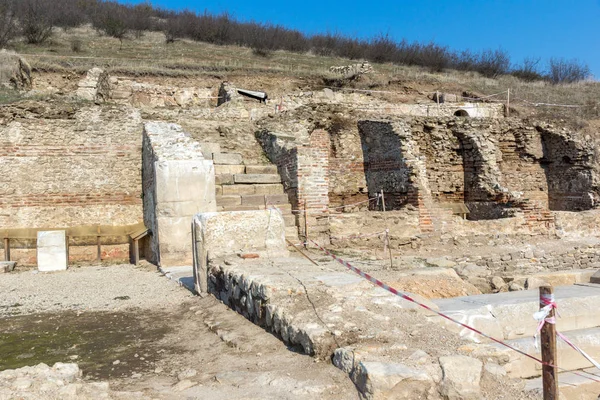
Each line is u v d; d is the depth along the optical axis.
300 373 3.73
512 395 3.48
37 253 10.65
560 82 36.78
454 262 10.03
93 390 3.54
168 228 9.84
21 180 11.74
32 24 31.11
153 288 8.10
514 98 24.56
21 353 4.91
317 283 5.12
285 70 27.19
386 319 4.35
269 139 12.91
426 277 7.34
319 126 14.34
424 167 13.13
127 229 11.84
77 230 11.64
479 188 14.74
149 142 11.16
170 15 43.00
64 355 4.82
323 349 3.92
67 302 7.28
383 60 40.09
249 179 11.66
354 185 14.42
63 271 10.44
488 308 5.18
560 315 5.50
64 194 12.00
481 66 39.75
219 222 7.06
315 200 11.06
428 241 11.48
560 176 16.50
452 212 13.05
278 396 3.40
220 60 30.45
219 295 6.49
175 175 9.90
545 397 3.48
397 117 14.96
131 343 5.16
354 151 14.56
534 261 11.59
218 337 5.14
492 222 12.30
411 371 3.33
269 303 4.88
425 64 39.22
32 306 7.08
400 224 11.47
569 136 16.19
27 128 11.87
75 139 12.16
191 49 34.06
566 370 5.03
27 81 20.83
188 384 3.81
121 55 29.22
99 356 4.76
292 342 4.35
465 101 24.34
